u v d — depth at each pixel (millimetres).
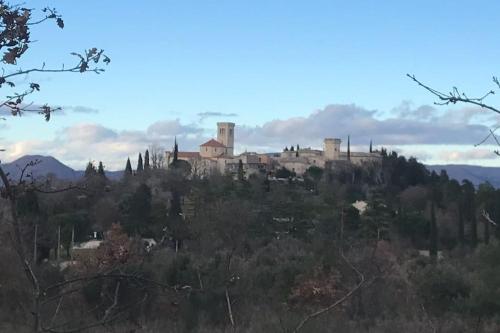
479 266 19062
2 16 3312
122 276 4137
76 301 9047
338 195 103438
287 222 67250
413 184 140375
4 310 9570
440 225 78625
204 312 15141
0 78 3439
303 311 16203
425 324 16297
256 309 16656
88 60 3559
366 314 17359
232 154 185625
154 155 133500
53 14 3432
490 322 17844
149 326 13070
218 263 17859
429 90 4289
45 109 3588
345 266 16250
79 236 30359
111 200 46406
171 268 17062
